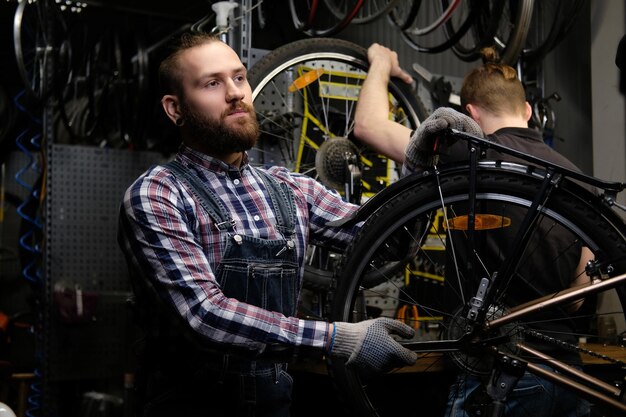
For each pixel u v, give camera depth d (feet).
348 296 6.24
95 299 13.43
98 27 16.28
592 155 12.90
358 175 9.52
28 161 18.10
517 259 5.92
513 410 6.37
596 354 6.39
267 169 6.67
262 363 5.83
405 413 9.38
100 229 14.03
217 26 9.41
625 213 11.89
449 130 6.09
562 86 13.16
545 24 13.00
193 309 5.25
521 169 6.05
